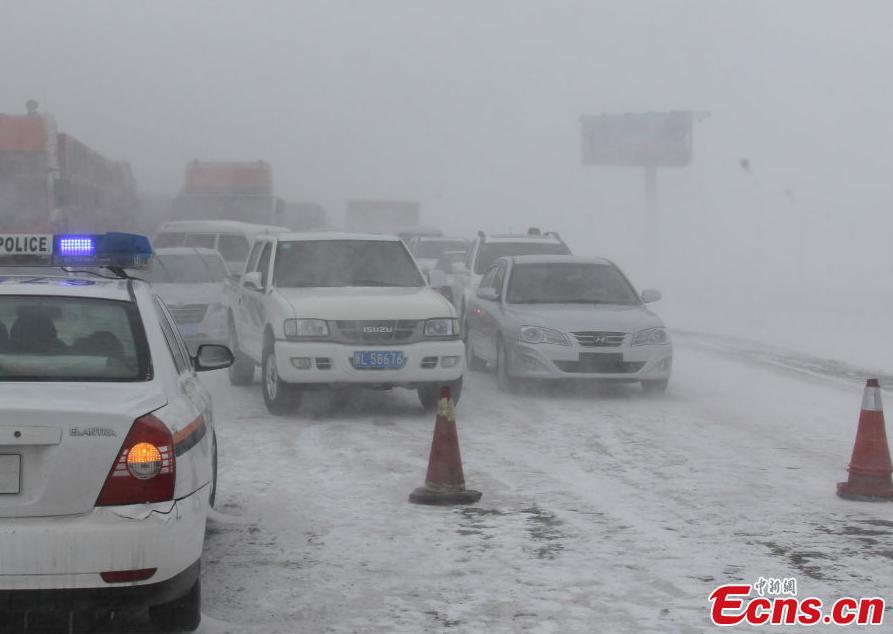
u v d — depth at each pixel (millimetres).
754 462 9344
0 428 4473
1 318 5309
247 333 13281
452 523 7258
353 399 13125
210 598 5734
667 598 5758
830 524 7273
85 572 4473
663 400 13047
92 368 5074
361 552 6586
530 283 14406
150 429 4617
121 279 5969
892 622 5422
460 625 5348
